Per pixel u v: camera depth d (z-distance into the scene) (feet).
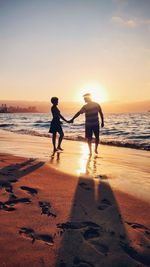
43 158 21.31
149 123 124.16
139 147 33.78
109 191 12.19
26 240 7.09
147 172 17.15
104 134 58.49
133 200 11.02
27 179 13.46
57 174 15.11
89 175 15.43
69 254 6.55
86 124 24.89
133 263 6.35
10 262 6.04
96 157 23.52
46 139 42.34
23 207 9.49
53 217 8.75
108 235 7.72
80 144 36.37
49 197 10.77
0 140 37.52
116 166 19.06
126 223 8.63
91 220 8.70
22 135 49.55
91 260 6.36
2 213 8.84
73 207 9.78
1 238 7.12
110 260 6.42
